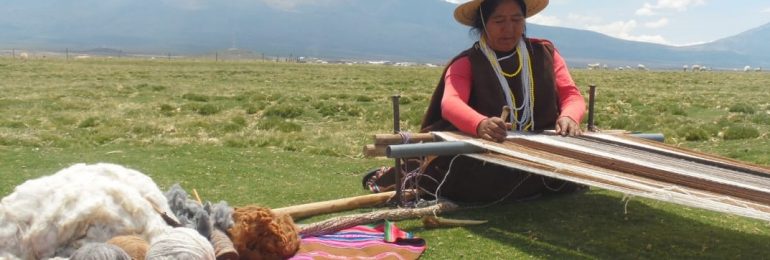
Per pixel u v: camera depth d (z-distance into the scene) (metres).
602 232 6.06
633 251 5.52
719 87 36.06
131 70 47.00
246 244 4.66
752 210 4.16
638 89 33.00
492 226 6.23
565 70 7.37
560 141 6.36
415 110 18.25
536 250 5.51
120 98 22.52
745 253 5.52
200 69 51.97
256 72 48.69
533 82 6.99
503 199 7.14
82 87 27.72
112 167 4.56
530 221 6.41
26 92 24.03
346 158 10.47
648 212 6.81
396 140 6.58
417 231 6.03
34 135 12.13
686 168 5.45
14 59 64.06
